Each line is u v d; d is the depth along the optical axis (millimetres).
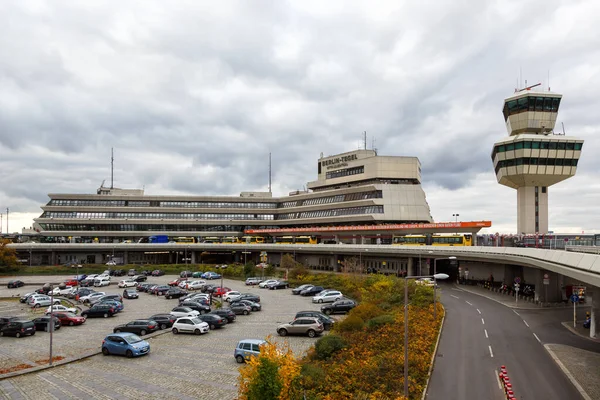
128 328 48469
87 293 78250
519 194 100375
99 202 156875
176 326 49188
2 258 120250
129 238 155000
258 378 22641
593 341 42625
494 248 70625
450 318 53031
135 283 95812
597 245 59594
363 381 30203
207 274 109000
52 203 152875
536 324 50031
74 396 29953
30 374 34875
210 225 162250
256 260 150750
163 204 161750
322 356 36719
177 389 31078
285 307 66188
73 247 137750
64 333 50500
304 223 149750
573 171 94875
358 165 136125
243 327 52438
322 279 89438
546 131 98312
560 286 64312
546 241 72000
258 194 177500
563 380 31719
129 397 29672
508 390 28062
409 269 94875
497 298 69500
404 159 130250
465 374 33031
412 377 31031
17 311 66750
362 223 128375
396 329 43500
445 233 101375
